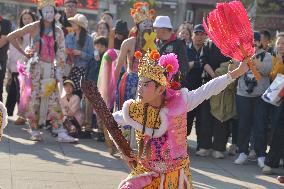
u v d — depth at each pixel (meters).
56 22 14.59
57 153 13.57
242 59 7.11
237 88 14.41
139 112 7.23
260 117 14.11
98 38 15.84
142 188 7.18
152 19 13.18
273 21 45.19
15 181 10.80
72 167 12.30
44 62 14.45
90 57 16.36
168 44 13.44
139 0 42.81
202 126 15.16
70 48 16.23
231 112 14.81
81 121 16.08
